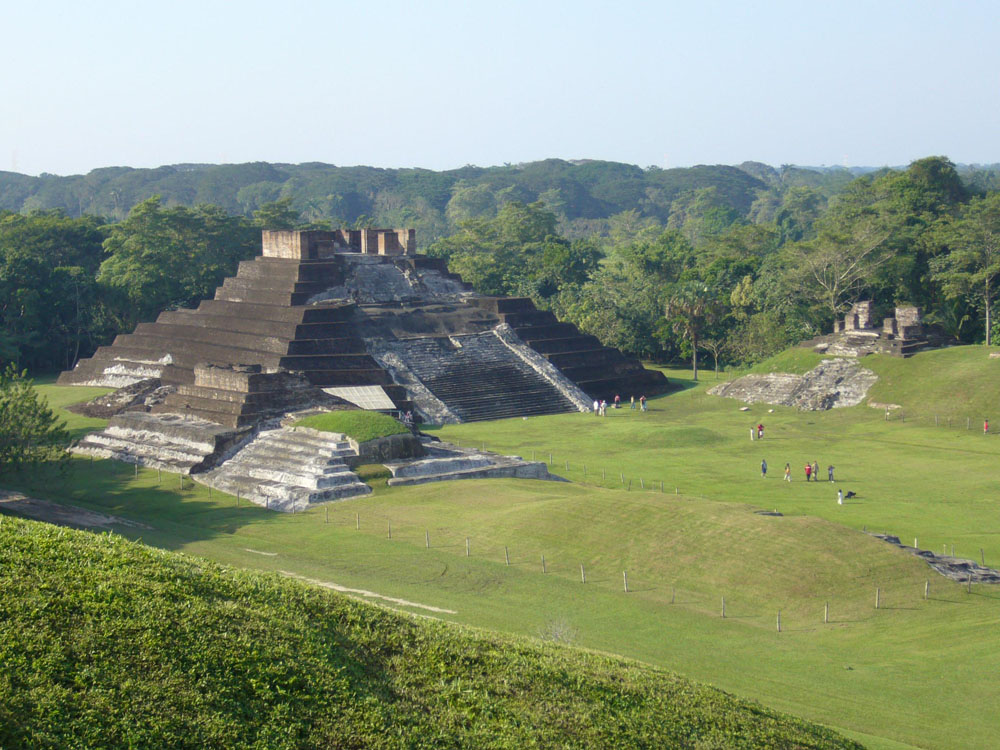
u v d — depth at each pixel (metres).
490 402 108.19
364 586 46.62
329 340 107.06
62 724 23.59
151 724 24.41
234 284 124.25
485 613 42.94
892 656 39.59
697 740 29.27
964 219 138.75
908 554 48.72
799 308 136.00
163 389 101.44
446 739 26.80
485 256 181.00
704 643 40.97
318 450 70.88
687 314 130.75
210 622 28.62
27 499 64.31
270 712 26.06
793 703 35.03
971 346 109.00
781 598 45.62
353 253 128.25
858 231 135.75
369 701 27.53
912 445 87.81
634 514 54.91
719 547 50.22
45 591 27.78
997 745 32.12
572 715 28.98
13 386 71.62
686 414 107.38
